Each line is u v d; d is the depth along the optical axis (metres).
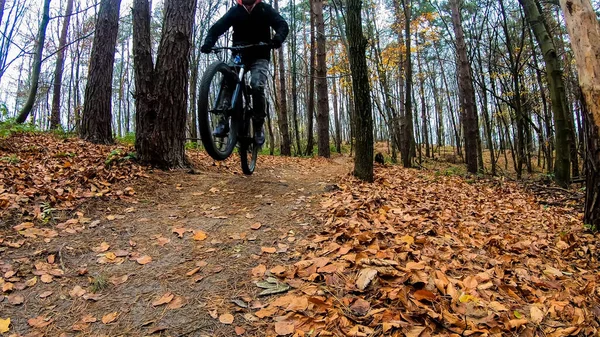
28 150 6.14
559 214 5.87
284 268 2.74
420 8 18.88
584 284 3.01
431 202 5.38
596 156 4.48
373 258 2.75
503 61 19.09
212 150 3.85
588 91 4.49
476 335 2.04
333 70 17.80
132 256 3.04
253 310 2.27
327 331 2.00
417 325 2.04
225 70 3.89
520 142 11.98
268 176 6.39
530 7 9.20
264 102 4.53
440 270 2.70
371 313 2.12
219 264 2.87
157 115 5.57
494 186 8.64
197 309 2.30
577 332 2.21
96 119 8.30
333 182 5.98
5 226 3.33
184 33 5.66
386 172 9.04
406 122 12.65
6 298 2.42
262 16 4.22
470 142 12.40
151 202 4.38
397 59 18.70
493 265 3.04
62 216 3.73
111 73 8.59
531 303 2.55
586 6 4.48
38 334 2.11
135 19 5.89
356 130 6.37
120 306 2.37
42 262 2.89
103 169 5.01
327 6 18.48
